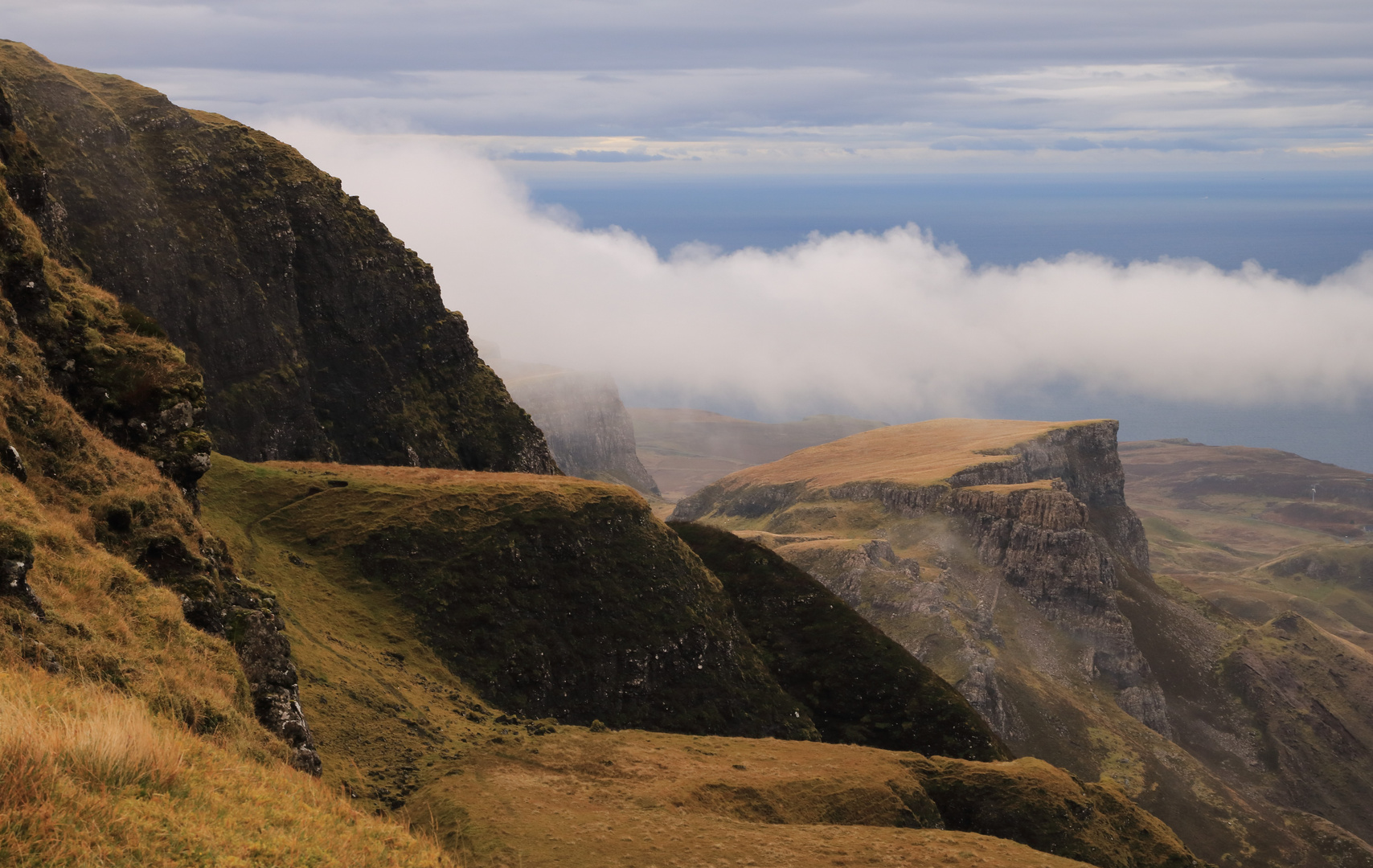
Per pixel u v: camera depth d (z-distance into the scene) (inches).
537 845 2213.3
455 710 3280.0
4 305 2097.7
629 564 4749.0
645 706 4362.7
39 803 833.5
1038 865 2391.7
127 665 1406.3
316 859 981.8
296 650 3056.1
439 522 4394.7
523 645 4111.7
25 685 1003.3
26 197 3021.7
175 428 2305.6
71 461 1925.4
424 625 3973.9
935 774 3516.2
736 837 2396.7
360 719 2824.8
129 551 1838.1
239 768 1105.4
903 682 5255.9
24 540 1392.7
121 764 935.7
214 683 1551.4
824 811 2928.2
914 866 2314.2
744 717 4611.2
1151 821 3949.3
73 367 2253.9
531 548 4490.7
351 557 4126.5
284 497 4416.8
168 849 875.4
